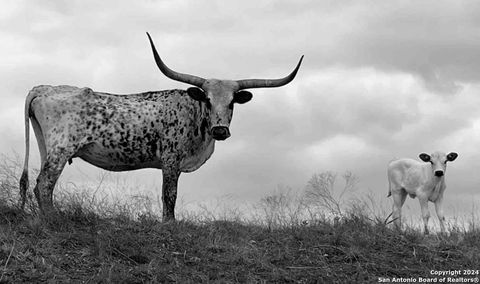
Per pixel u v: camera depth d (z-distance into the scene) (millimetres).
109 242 8859
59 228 9359
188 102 10734
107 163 10609
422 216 14188
